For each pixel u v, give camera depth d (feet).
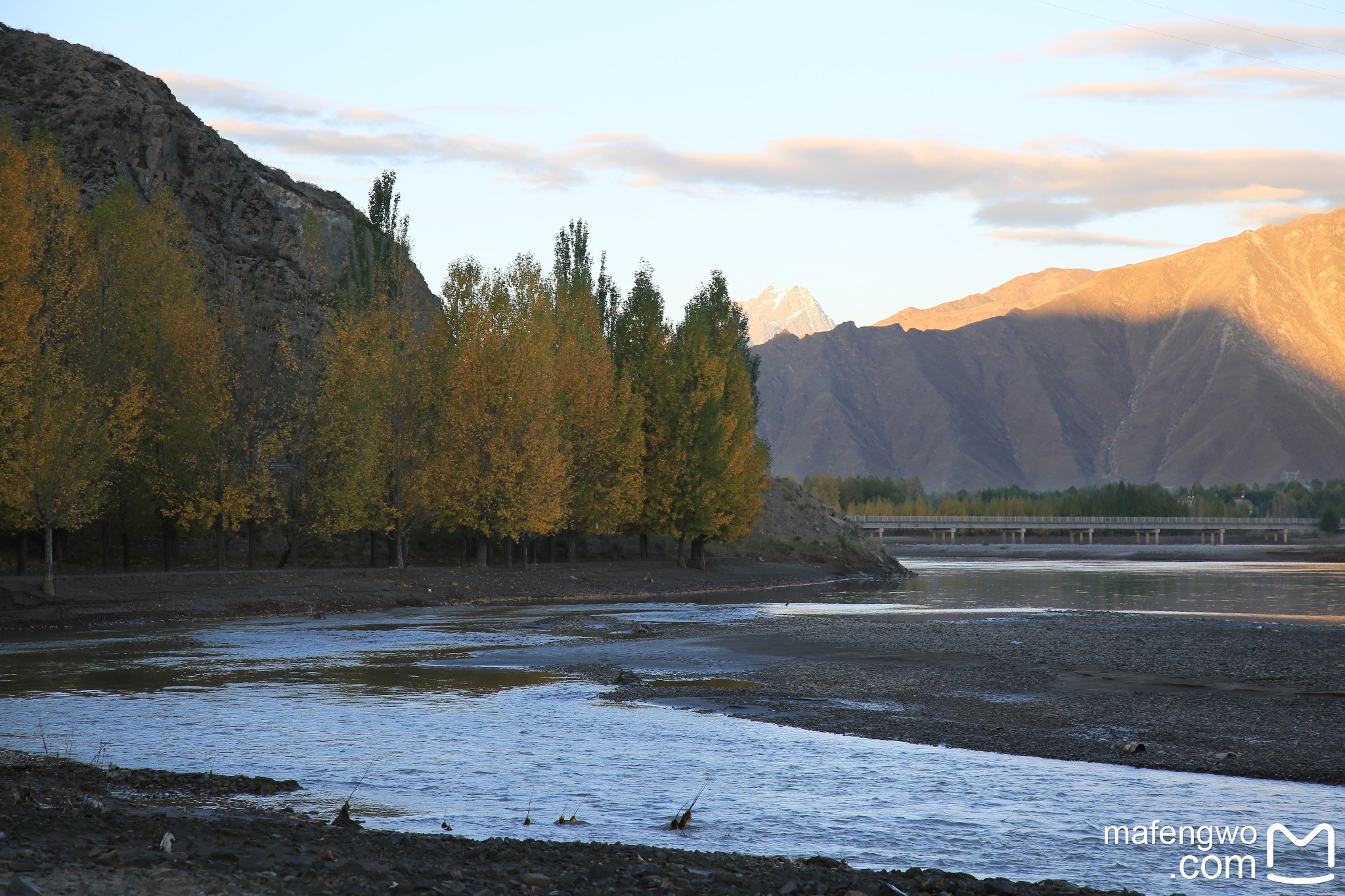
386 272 215.31
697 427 257.14
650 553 294.46
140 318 177.27
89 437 150.30
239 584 169.17
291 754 64.34
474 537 261.65
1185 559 559.38
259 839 39.52
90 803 45.70
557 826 48.19
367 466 192.13
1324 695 86.17
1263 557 562.25
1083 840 46.91
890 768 61.21
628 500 248.52
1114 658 108.78
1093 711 80.02
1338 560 541.34
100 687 91.35
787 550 317.42
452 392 213.87
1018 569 405.18
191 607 157.48
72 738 68.64
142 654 115.24
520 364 213.87
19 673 99.19
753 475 272.51
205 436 174.60
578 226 287.89
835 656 114.21
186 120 373.81
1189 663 105.19
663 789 55.83
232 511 175.01
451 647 123.34
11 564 182.39
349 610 175.11
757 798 54.13
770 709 81.76
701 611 180.34
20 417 144.66
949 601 213.66
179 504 176.04
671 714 79.71
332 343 192.03
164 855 34.19
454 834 46.09
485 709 81.15
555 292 246.47
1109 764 62.59
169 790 52.70
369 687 91.97
